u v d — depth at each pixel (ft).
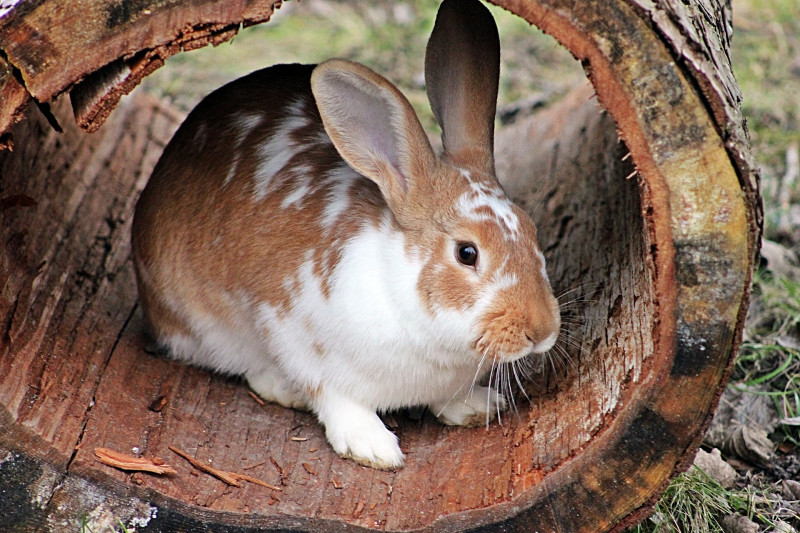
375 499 13.60
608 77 11.24
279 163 15.42
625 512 12.44
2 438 11.99
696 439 12.09
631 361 12.67
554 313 13.42
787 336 18.60
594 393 13.39
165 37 11.07
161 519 12.34
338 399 14.93
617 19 11.01
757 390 17.53
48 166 18.39
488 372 15.46
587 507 12.46
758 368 18.04
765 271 20.01
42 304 15.19
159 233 15.94
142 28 10.96
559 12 11.06
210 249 15.40
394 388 14.78
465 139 15.06
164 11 10.91
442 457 14.44
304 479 13.98
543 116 23.57
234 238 15.20
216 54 27.89
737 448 16.24
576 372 14.51
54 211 17.69
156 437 13.97
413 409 15.94
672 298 11.75
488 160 15.02
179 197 15.90
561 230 18.78
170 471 13.01
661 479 12.26
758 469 16.05
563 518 12.51
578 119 21.45
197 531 12.42
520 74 27.99
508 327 13.21
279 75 17.02
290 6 30.55
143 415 14.40
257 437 14.90
